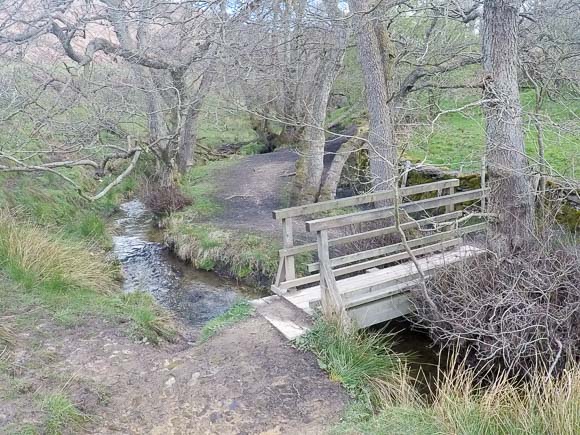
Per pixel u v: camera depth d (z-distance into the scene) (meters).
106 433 3.52
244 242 8.68
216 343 4.79
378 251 5.43
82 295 5.69
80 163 6.73
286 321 5.02
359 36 7.65
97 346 4.65
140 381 4.19
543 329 4.46
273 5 7.96
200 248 8.93
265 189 12.60
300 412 3.79
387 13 8.59
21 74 7.27
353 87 14.34
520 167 5.55
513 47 5.52
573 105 7.83
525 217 5.63
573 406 3.14
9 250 5.78
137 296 6.42
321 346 4.53
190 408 3.87
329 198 10.73
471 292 4.93
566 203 6.88
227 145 19.53
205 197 12.03
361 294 5.22
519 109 5.31
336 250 6.95
